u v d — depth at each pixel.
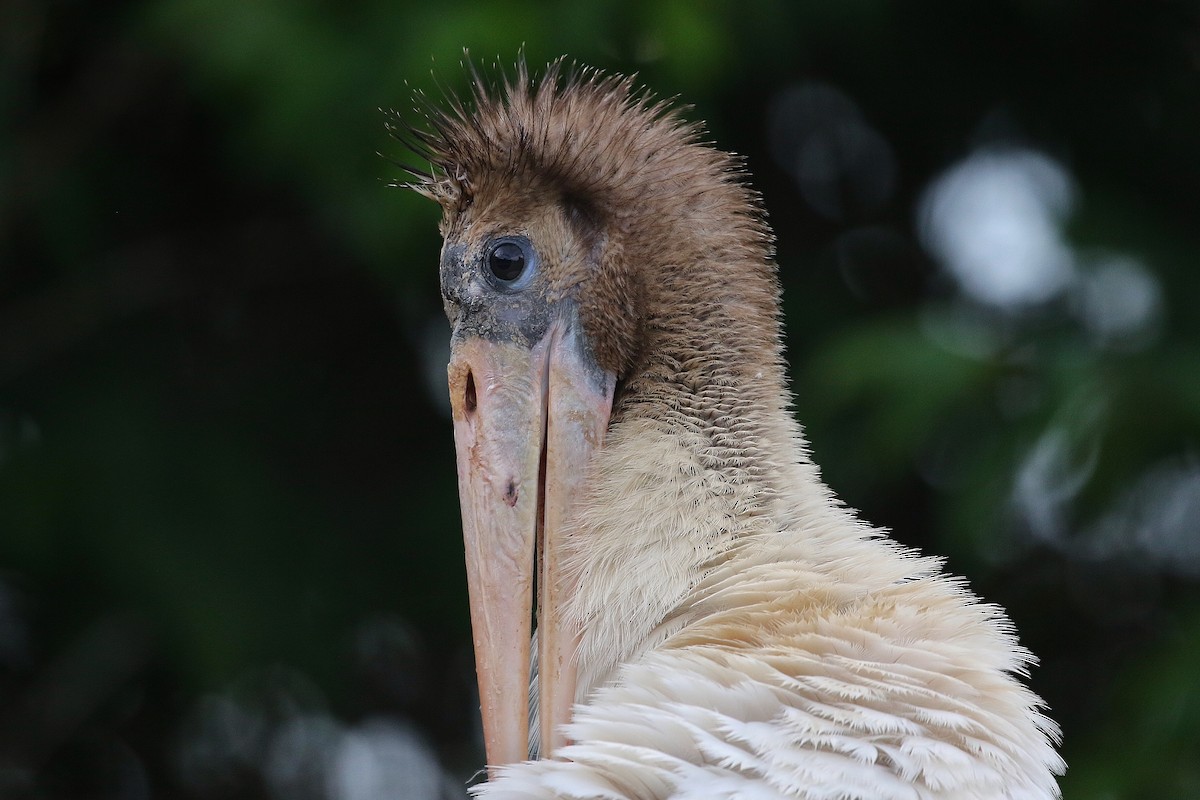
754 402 5.24
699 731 4.44
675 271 5.36
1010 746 4.59
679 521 5.05
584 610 5.10
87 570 10.36
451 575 10.98
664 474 5.15
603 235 5.43
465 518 5.40
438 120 6.06
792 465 5.23
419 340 11.73
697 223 5.40
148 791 11.63
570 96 5.66
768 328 5.39
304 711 11.05
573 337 5.43
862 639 4.64
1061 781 9.48
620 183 5.42
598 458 5.35
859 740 4.43
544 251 5.45
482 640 5.29
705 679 4.57
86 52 11.36
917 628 4.74
